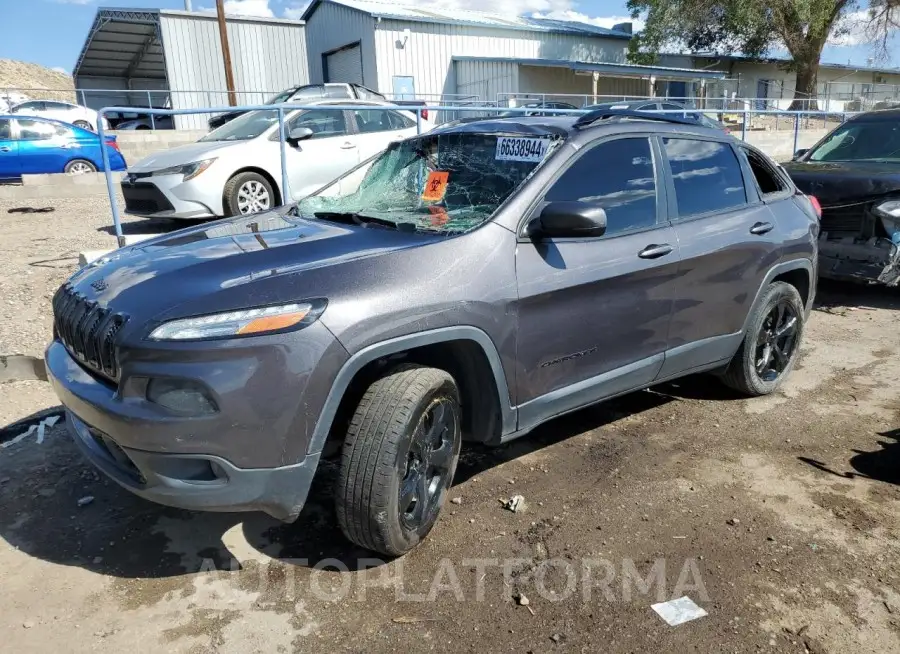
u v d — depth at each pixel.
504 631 2.56
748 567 2.92
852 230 6.62
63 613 2.65
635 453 3.92
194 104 22.80
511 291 3.06
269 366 2.48
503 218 3.16
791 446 4.00
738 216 4.20
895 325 6.29
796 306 4.69
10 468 3.69
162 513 3.31
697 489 3.53
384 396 2.77
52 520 3.24
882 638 2.53
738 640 2.52
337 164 9.13
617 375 3.64
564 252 3.29
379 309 2.69
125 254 3.38
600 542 3.09
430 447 2.97
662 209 3.80
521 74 26.89
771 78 38.25
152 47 30.72
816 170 7.18
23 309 5.89
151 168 8.27
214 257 2.99
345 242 3.10
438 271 2.89
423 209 3.54
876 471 3.71
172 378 2.45
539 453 3.93
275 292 2.62
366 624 2.60
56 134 14.14
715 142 4.28
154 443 2.46
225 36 21.03
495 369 3.07
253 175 8.48
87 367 2.87
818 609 2.68
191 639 2.52
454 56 27.53
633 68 28.27
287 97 13.18
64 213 10.84
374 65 25.88
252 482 2.53
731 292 4.14
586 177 3.48
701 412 4.48
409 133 9.95
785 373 4.80
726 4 29.36
